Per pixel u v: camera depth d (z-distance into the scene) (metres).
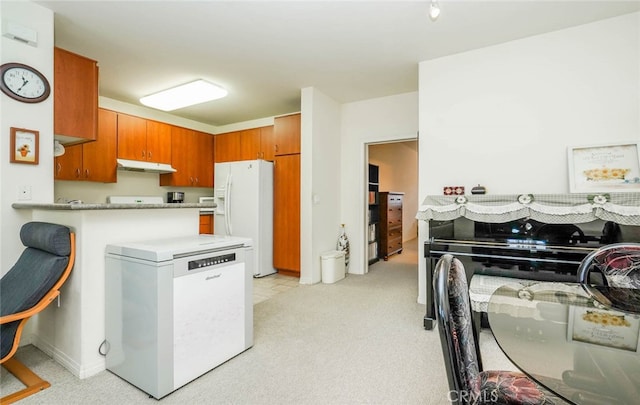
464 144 2.85
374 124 4.25
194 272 1.75
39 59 2.11
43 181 2.13
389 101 4.14
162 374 1.59
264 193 4.30
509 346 1.11
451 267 1.07
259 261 4.21
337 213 4.43
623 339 1.15
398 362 1.96
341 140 4.50
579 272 1.73
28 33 2.05
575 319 1.32
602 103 2.35
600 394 0.86
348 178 4.47
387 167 6.79
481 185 2.77
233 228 4.43
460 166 2.86
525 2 2.12
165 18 2.32
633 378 0.92
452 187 2.85
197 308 1.77
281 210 4.32
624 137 2.29
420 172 3.05
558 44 2.49
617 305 1.46
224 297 1.94
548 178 2.52
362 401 1.58
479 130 2.79
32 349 2.10
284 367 1.90
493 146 2.73
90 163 3.85
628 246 1.62
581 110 2.42
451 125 2.91
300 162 4.12
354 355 2.05
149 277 1.60
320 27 2.45
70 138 2.48
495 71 2.73
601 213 1.99
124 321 1.74
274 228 4.41
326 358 2.01
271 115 4.97
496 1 2.11
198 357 1.78
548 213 2.14
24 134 2.04
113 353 1.82
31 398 1.58
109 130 4.04
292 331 2.43
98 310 1.84
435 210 2.52
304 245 3.90
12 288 1.74
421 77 3.05
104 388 1.68
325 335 2.36
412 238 8.34
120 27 2.44
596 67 2.37
